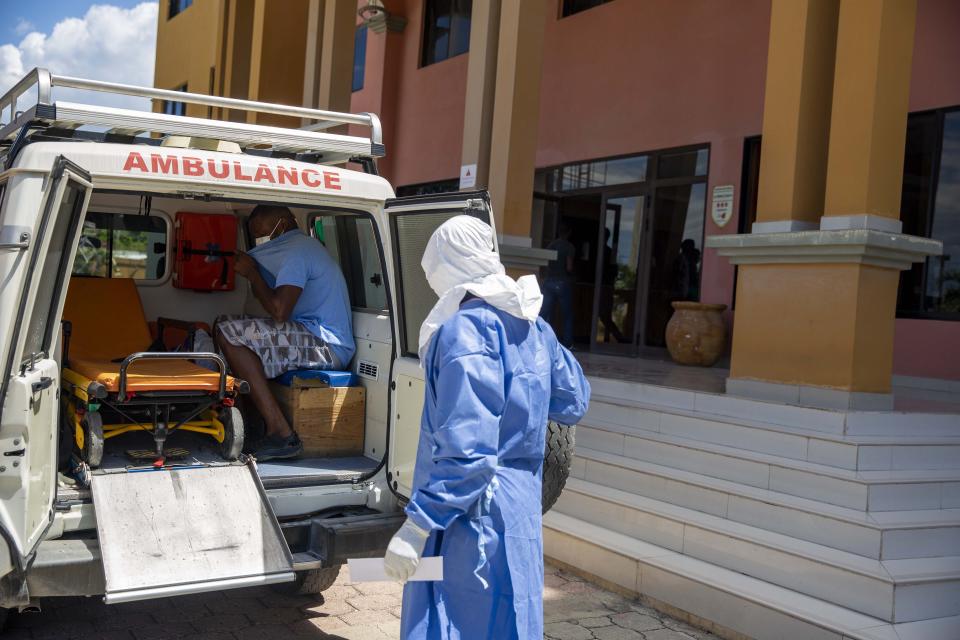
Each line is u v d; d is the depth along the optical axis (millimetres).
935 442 5211
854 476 4785
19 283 3115
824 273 5809
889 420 5398
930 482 4867
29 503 3205
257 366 4586
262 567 3572
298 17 13352
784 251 5965
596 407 6562
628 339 11781
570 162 12602
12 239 3125
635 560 4949
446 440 2463
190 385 4055
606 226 12148
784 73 6215
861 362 5703
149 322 5785
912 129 8953
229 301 6047
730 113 10484
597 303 12203
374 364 4695
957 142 8625
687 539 5023
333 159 4816
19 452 3131
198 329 4895
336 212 5180
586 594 5023
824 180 6250
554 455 4246
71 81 3820
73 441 4176
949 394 7719
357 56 17641
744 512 5000
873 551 4414
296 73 13391
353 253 5328
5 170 3588
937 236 8750
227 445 4141
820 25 6172
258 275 4832
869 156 5691
